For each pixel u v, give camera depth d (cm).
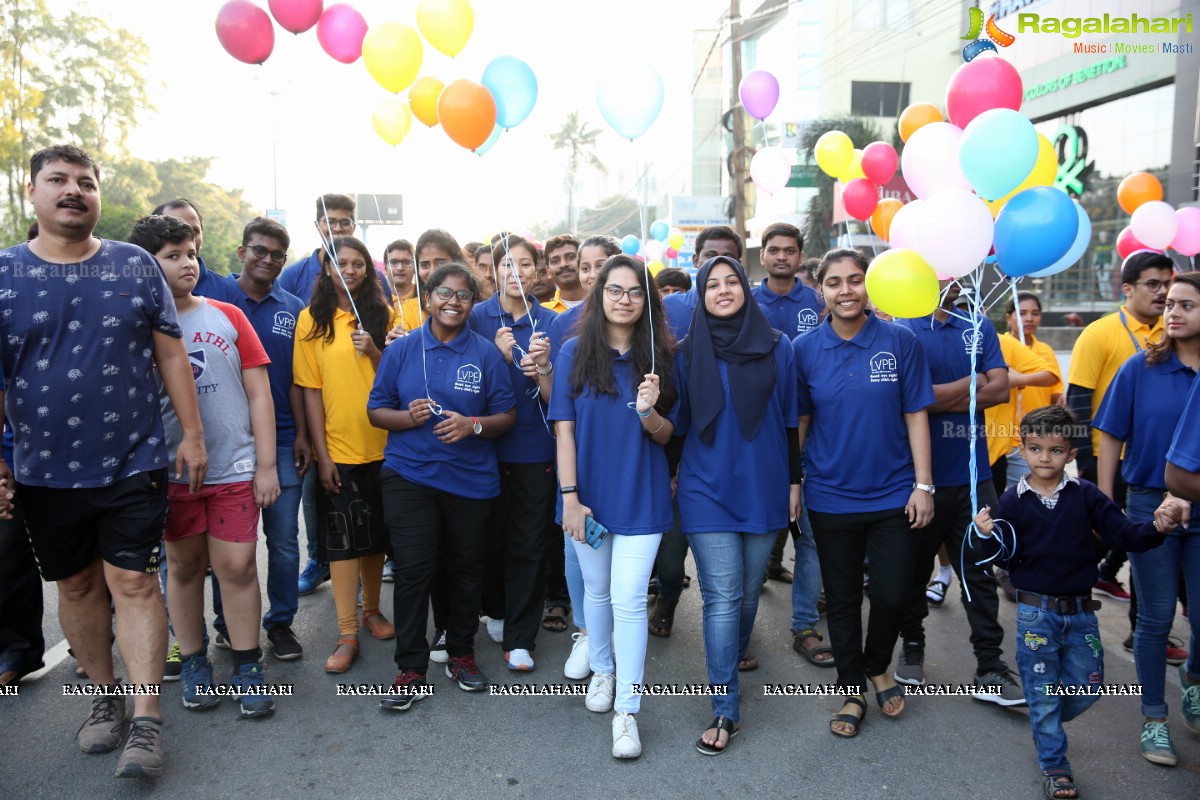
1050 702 287
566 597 463
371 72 408
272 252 404
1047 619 291
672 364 327
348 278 398
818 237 2069
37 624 367
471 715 343
